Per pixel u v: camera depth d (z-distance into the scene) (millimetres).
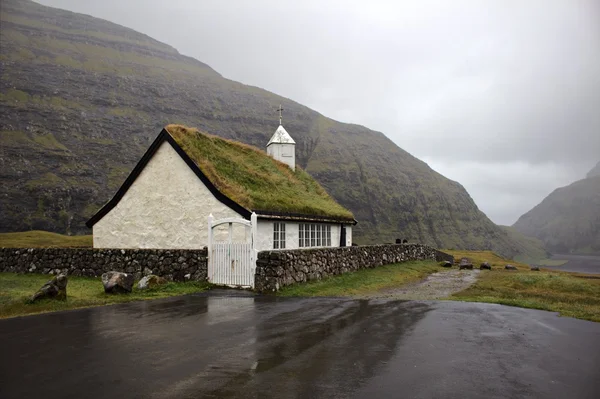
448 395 5984
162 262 17828
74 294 14531
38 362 7215
